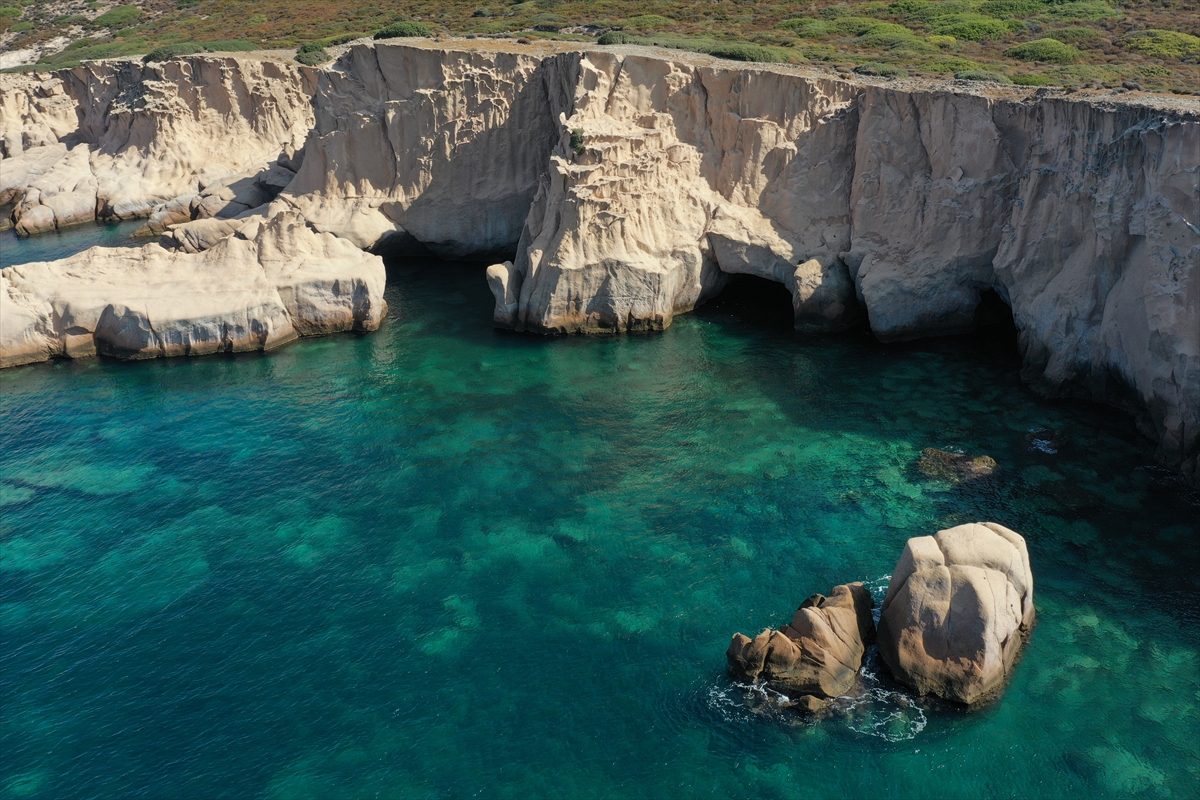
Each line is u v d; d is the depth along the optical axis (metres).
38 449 41.38
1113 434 38.97
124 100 82.44
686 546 33.56
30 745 25.94
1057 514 34.03
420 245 64.38
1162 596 30.00
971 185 46.56
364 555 33.62
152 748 25.78
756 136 53.62
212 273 52.69
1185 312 34.94
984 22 70.75
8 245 70.38
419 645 29.28
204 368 49.38
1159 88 48.59
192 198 72.62
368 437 41.62
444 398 44.97
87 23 126.00
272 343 51.47
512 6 92.19
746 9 82.69
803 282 50.00
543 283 51.31
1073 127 42.47
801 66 60.19
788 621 29.83
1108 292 40.41
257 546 34.28
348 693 27.50
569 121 54.06
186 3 127.56
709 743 25.64
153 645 29.55
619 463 38.97
